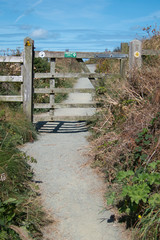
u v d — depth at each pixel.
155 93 4.91
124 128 5.07
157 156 3.94
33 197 4.03
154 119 4.32
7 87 9.43
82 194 4.21
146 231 3.02
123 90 6.29
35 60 12.38
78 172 4.92
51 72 7.33
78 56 7.33
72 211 3.78
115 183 4.32
